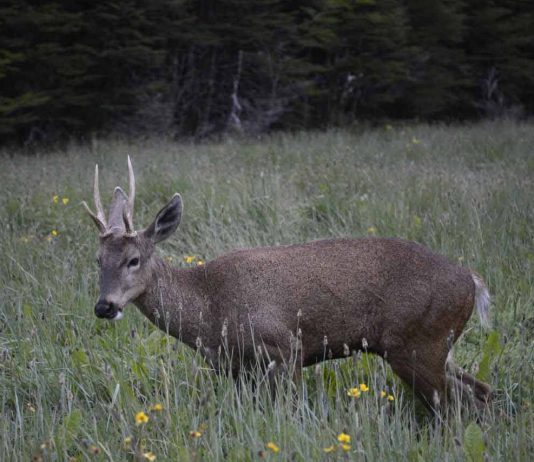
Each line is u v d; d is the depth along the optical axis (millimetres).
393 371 9148
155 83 35875
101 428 8297
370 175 18797
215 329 9359
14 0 33406
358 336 9211
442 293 8984
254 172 19828
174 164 21984
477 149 26094
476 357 10297
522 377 9367
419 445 7805
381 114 45500
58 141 33469
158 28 36781
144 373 9500
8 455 7699
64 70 33625
